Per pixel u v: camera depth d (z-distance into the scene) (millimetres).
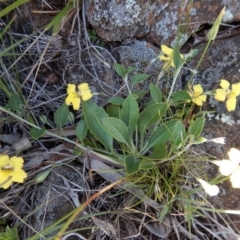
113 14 251
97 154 235
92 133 230
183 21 253
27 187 243
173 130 221
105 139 233
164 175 239
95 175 248
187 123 245
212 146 246
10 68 261
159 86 259
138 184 238
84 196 244
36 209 227
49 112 267
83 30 262
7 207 223
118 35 259
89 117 232
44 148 255
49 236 232
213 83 250
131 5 248
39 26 264
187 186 242
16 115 239
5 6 262
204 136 249
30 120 257
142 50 261
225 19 252
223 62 251
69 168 249
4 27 264
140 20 253
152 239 244
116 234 236
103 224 232
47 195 239
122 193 244
